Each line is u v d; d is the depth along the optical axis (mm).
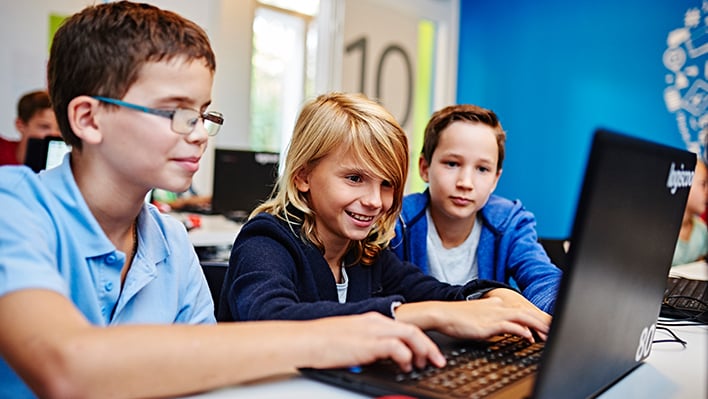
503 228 1530
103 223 862
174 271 1000
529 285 1329
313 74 4641
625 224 581
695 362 858
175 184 811
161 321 949
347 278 1168
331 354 660
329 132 1062
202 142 821
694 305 1217
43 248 716
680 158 679
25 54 3523
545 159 4555
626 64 4117
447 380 666
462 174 1439
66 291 670
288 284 948
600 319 611
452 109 1562
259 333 656
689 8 3818
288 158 1136
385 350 669
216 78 4137
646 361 853
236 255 1051
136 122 775
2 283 629
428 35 5105
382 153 1063
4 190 759
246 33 4277
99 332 596
